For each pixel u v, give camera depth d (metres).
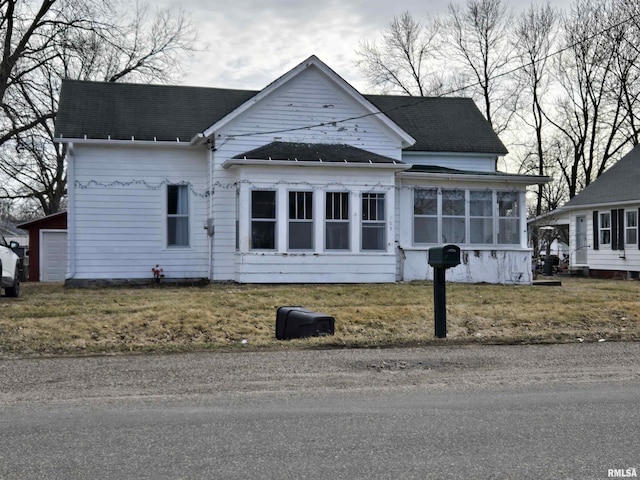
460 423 5.84
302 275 17.28
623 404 6.57
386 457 4.93
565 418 6.04
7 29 26.42
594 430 5.67
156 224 18.89
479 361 8.71
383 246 17.88
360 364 8.40
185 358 8.68
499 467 4.75
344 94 18.73
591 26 34.88
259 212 17.19
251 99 17.95
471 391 7.10
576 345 10.04
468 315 12.00
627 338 10.71
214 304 12.85
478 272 18.97
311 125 18.53
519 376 7.87
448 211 19.00
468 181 19.05
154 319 11.06
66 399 6.60
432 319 11.73
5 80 26.47
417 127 22.48
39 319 10.90
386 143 19.05
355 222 17.62
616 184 26.56
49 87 29.67
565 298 14.59
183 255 19.02
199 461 4.83
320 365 8.30
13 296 14.68
